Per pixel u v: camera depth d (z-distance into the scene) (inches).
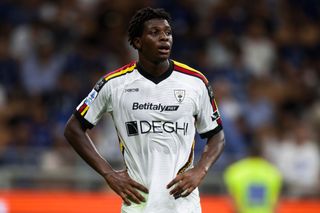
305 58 1921.8
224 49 1831.9
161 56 637.3
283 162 1493.6
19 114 1600.6
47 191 1337.4
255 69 1828.2
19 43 1742.1
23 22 1800.0
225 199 1343.5
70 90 1646.2
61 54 1720.0
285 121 1664.6
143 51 645.9
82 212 1318.9
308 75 1875.0
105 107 663.1
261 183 1181.1
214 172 1374.3
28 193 1323.8
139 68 654.5
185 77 655.8
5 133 1562.5
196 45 1823.3
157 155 643.5
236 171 1192.2
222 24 1904.5
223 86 1587.1
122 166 1400.1
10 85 1674.5
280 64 1867.6
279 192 1413.6
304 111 1755.7
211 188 1370.6
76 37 1780.3
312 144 1504.7
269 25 1950.1
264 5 1994.3
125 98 648.4
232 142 1438.2
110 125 1470.2
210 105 665.0
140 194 642.2
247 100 1683.1
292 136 1521.9
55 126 1555.1
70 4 1863.9
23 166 1360.7
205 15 1914.4
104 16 1836.9
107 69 1717.5
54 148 1441.9
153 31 638.5
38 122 1578.5
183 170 649.6
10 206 1306.6
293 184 1432.1
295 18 2016.5
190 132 652.7
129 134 649.0
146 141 644.1
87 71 1701.5
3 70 1689.2
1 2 1825.8
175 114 645.3
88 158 659.4
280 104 1763.0
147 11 642.8
